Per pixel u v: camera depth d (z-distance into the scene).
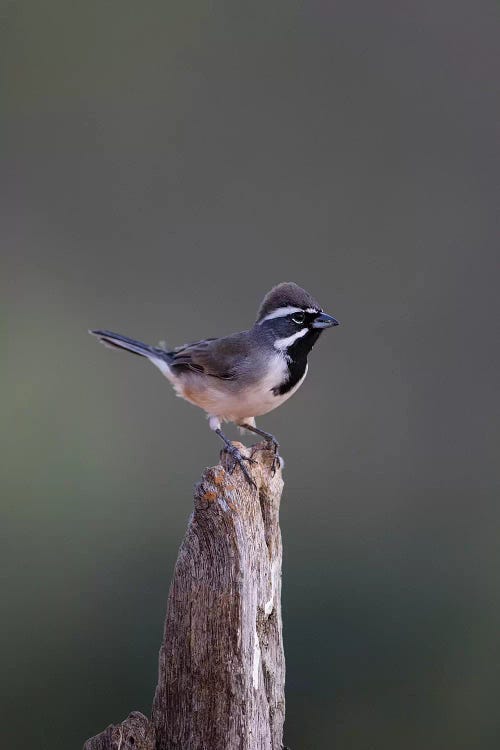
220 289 17.48
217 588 6.19
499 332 16.47
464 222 17.88
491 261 17.45
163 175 18.45
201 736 6.21
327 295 17.20
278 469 7.35
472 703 10.51
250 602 6.25
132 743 6.20
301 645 10.74
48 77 18.88
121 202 18.34
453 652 10.80
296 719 10.39
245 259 17.72
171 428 14.05
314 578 11.27
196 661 6.22
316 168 18.53
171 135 18.81
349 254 17.67
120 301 17.09
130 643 11.05
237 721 6.16
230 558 6.20
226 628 6.18
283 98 19.08
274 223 18.02
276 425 14.62
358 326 16.52
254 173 18.47
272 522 7.02
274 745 6.74
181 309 17.12
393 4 19.20
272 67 19.17
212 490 6.23
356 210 18.02
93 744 6.25
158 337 16.67
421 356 16.11
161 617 11.25
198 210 18.19
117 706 10.67
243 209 18.17
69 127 18.62
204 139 18.83
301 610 10.95
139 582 11.57
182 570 6.28
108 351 15.10
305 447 14.38
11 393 14.12
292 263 17.73
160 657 6.34
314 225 17.97
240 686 6.17
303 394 15.05
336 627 10.88
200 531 6.26
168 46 19.28
